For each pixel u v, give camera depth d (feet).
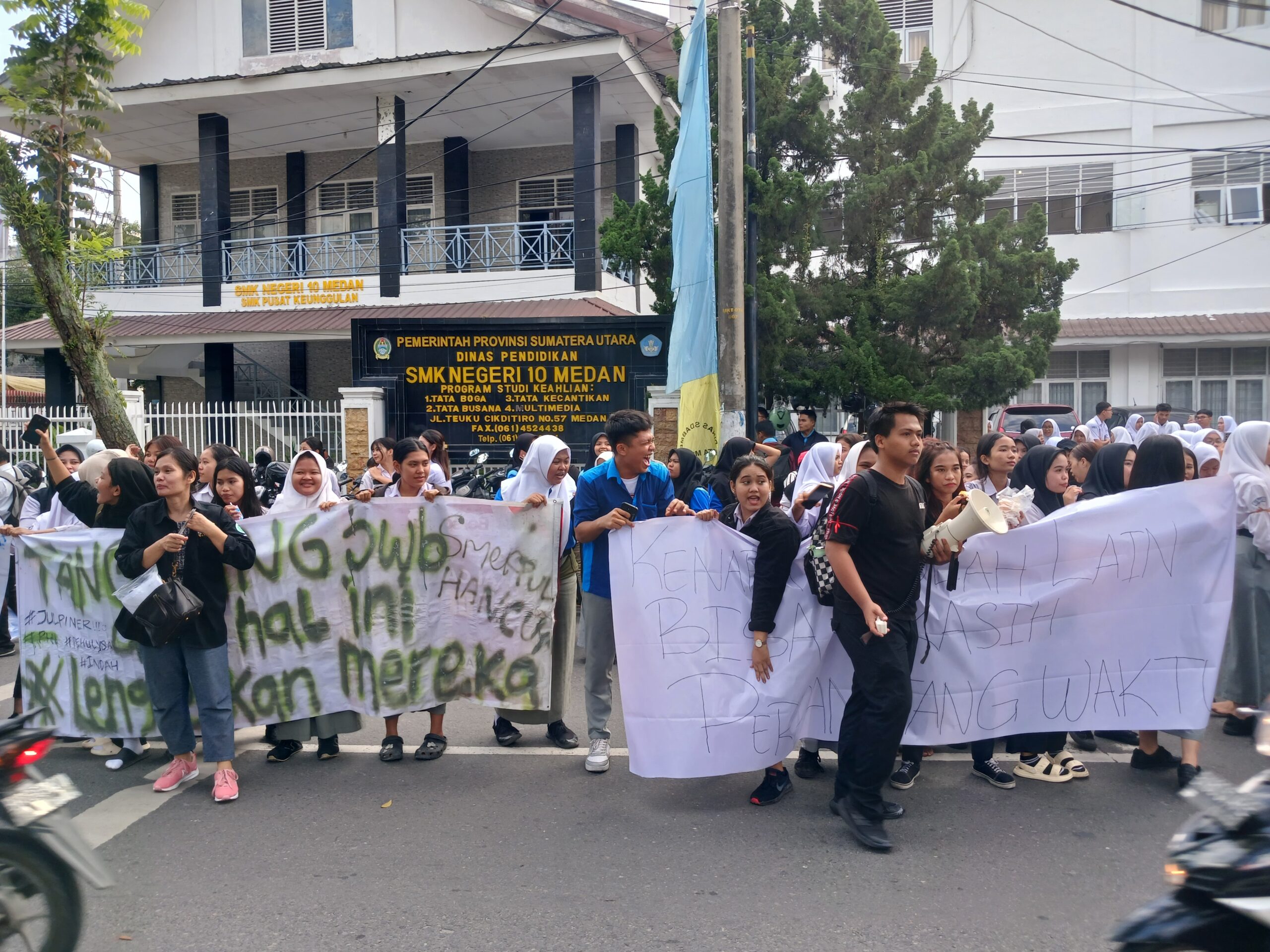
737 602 15.85
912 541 13.83
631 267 44.55
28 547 17.90
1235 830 8.34
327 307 62.85
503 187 69.41
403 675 17.65
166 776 16.38
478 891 12.62
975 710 16.03
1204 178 71.31
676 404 43.06
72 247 39.78
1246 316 69.36
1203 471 22.02
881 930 11.52
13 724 10.61
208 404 53.88
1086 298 73.36
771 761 15.64
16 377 90.27
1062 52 72.74
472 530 17.74
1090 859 13.34
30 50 36.91
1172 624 15.97
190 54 63.82
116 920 11.91
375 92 60.70
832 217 46.91
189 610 15.06
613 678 23.84
